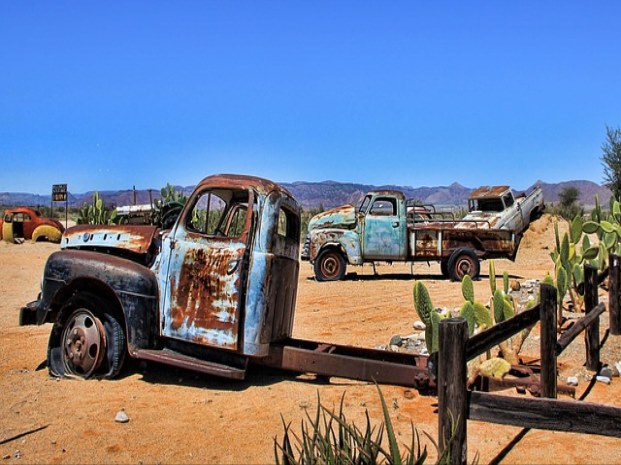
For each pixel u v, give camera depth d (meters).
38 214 22.95
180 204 6.65
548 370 4.50
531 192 18.36
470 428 4.75
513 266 18.53
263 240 5.64
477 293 12.20
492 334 4.06
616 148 27.80
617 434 3.29
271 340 5.85
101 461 4.13
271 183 5.87
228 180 5.82
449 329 3.35
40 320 6.20
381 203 15.48
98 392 5.55
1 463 4.06
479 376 5.41
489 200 18.28
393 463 3.31
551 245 21.95
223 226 6.57
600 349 6.93
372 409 5.16
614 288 7.49
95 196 20.23
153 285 5.84
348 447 3.44
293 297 6.47
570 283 8.59
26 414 4.97
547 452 4.25
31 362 6.76
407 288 13.51
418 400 5.38
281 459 4.17
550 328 4.49
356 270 17.94
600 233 9.89
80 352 5.97
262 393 5.61
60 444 4.38
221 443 4.44
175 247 5.82
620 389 5.71
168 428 4.71
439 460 3.20
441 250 15.44
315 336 8.28
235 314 5.54
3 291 12.81
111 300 6.09
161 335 5.80
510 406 3.39
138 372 6.20
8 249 19.98
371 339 8.03
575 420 3.34
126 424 4.77
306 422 4.84
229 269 5.59
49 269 6.18
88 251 6.23
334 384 5.94
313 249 15.28
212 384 5.87
